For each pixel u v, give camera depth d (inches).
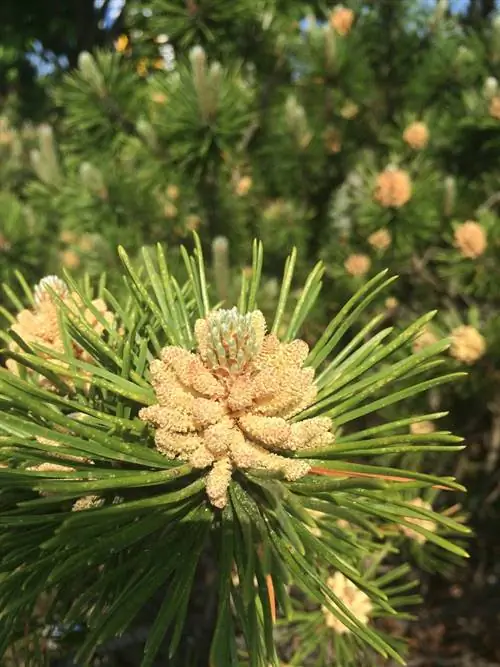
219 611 3.8
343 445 4.3
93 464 4.5
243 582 3.7
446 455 13.2
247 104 13.7
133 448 4.3
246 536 3.9
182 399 4.5
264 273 14.7
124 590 4.0
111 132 15.8
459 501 14.4
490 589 16.6
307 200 15.6
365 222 12.8
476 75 14.6
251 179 15.1
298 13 18.3
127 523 4.1
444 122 14.0
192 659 9.0
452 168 14.7
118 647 8.5
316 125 14.6
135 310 5.6
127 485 3.9
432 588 17.5
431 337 11.2
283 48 16.1
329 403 4.8
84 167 14.0
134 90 15.6
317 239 15.4
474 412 13.2
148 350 5.5
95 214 14.4
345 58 14.1
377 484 3.8
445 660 15.8
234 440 4.3
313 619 8.5
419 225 12.7
